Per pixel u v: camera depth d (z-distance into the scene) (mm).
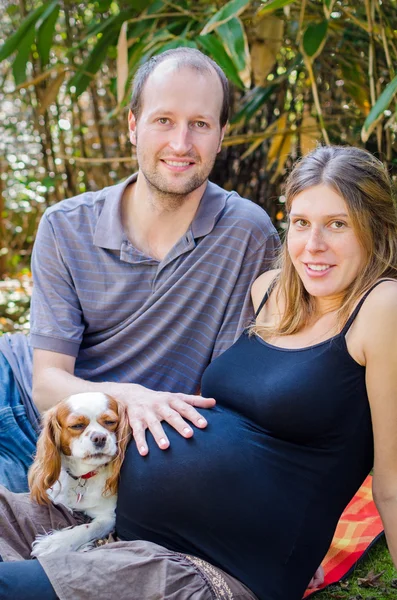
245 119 4348
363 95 4219
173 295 2768
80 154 5914
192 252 2754
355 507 3080
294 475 2178
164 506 2172
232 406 2338
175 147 2621
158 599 1956
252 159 5004
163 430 2281
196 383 2859
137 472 2236
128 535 2268
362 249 2232
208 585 2002
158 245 2812
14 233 6762
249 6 3990
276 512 2139
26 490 2652
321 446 2186
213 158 2719
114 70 5375
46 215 2881
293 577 2160
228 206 2816
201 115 2645
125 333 2826
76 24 5289
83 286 2836
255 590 2100
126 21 3791
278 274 2617
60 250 2826
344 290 2275
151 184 2711
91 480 2359
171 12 4156
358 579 2588
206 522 2137
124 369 2883
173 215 2770
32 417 2850
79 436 2287
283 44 4309
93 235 2818
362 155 2254
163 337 2818
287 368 2232
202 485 2145
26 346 3066
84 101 6039
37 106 5656
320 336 2258
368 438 2217
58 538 2242
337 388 2156
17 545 2279
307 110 4551
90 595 1957
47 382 2721
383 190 2227
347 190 2184
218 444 2197
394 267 2246
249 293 2764
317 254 2217
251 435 2215
